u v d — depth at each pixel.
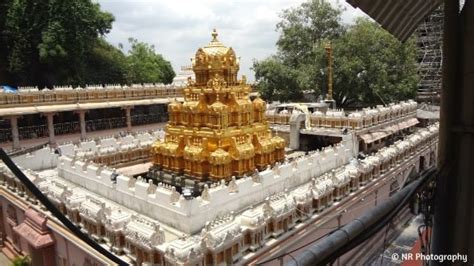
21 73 44.59
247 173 20.16
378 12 5.50
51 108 33.16
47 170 24.09
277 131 31.83
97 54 54.94
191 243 12.02
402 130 33.81
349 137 25.73
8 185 22.02
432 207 4.41
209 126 20.00
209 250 12.14
